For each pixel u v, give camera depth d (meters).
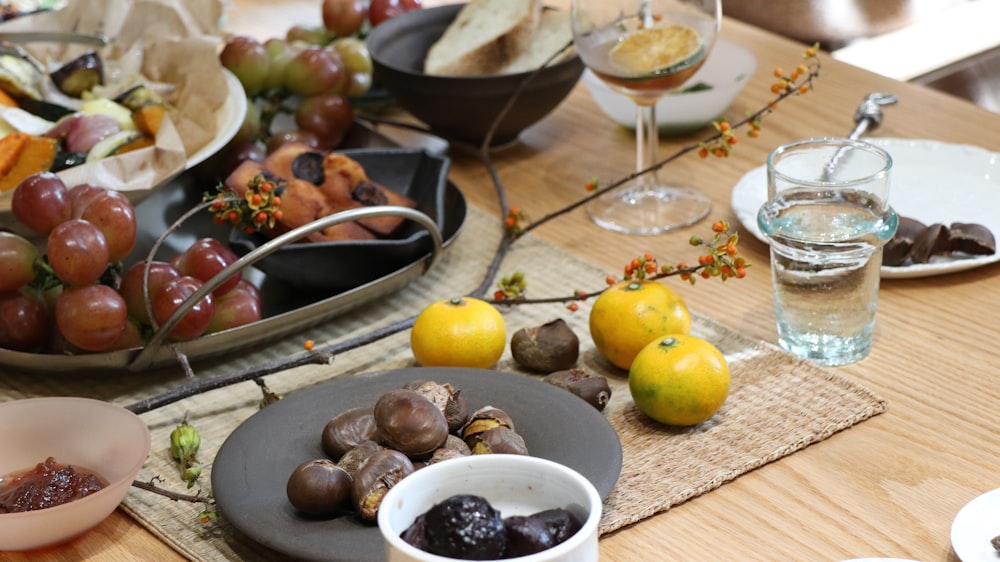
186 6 1.62
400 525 1.01
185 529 1.13
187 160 1.40
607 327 1.23
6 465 1.17
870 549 1.08
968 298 1.28
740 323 1.29
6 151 1.33
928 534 1.09
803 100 1.58
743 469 1.14
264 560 1.10
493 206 1.48
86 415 1.17
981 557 1.04
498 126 1.52
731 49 1.59
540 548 0.99
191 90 1.47
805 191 1.21
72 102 1.51
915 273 1.29
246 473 1.13
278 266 1.30
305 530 1.08
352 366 1.27
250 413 1.23
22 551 1.13
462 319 1.23
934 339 1.25
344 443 1.13
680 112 1.52
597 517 0.99
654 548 1.10
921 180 1.39
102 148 1.39
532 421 1.16
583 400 1.17
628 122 1.55
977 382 1.20
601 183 1.49
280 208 1.33
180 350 1.25
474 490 1.02
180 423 1.22
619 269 1.36
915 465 1.14
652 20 1.36
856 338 1.23
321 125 1.55
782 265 1.23
